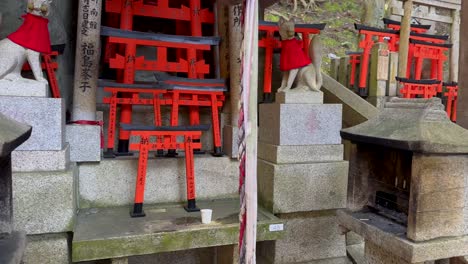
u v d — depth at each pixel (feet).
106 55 13.01
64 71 12.70
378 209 9.65
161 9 13.41
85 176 11.08
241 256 5.92
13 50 8.98
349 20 32.99
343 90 16.71
